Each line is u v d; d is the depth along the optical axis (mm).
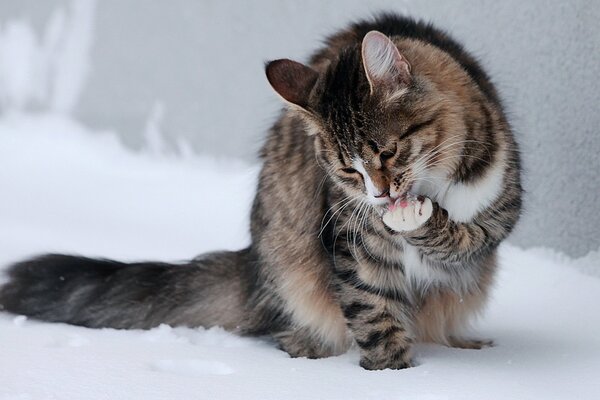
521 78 11789
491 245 8797
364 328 8805
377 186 8359
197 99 15945
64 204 15539
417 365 8664
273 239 9648
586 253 11242
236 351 9031
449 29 12305
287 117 9859
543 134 11641
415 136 8336
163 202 15125
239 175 15219
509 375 7863
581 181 11250
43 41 18250
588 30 11047
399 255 8758
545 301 10430
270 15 14906
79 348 8844
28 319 10375
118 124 17062
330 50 9711
